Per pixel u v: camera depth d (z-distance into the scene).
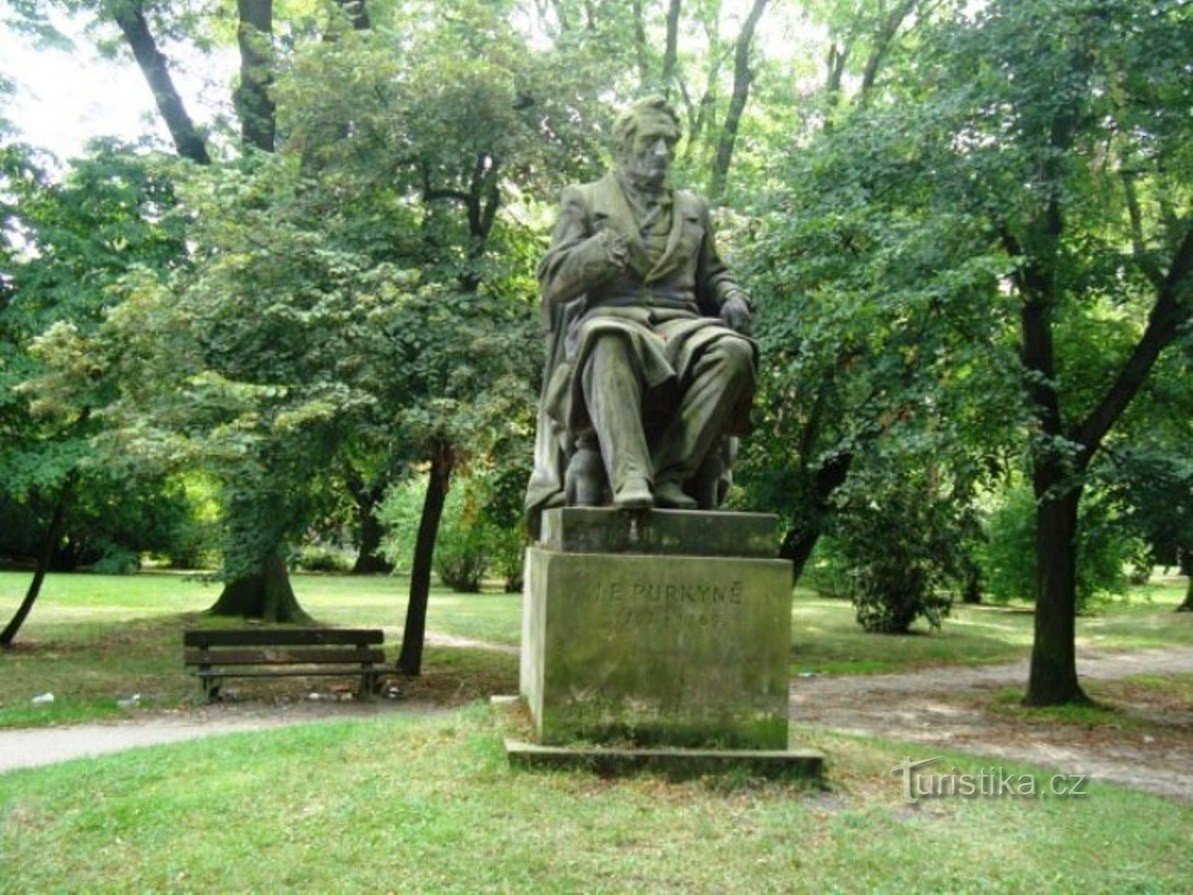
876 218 12.98
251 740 7.02
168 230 16.59
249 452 12.40
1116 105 12.41
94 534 35.53
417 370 13.16
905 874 4.72
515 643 20.31
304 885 4.48
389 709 12.78
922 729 12.31
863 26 19.70
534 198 15.45
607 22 20.25
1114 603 35.69
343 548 50.53
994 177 13.04
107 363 13.38
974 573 29.42
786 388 15.77
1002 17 12.79
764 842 4.95
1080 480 12.99
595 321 6.19
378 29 14.83
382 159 14.44
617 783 5.60
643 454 5.99
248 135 20.75
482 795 5.34
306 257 13.44
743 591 5.97
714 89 23.06
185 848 4.91
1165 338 13.66
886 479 14.35
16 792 6.23
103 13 20.31
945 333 12.72
